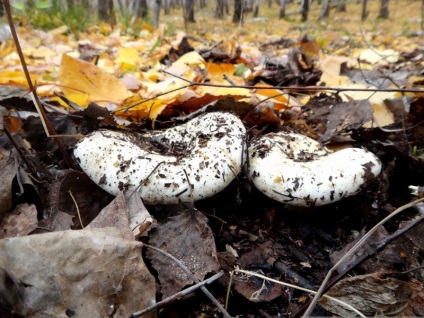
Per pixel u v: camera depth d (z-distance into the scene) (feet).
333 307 0.47
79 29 2.54
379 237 0.53
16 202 0.57
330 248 0.60
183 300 0.47
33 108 0.75
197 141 0.62
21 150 0.64
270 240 0.61
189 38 2.66
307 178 0.57
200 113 0.82
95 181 0.57
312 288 0.51
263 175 0.60
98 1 3.38
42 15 2.39
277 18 6.04
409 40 3.04
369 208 0.64
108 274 0.41
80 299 0.39
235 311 0.49
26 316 0.36
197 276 0.48
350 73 1.34
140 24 3.29
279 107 1.00
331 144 0.81
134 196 0.54
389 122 0.89
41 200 0.58
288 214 0.66
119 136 0.63
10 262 0.37
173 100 0.88
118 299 0.41
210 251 0.50
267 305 0.50
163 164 0.56
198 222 0.53
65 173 0.59
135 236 0.49
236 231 0.62
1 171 0.56
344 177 0.56
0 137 0.66
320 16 5.85
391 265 0.51
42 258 0.38
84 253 0.41
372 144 0.76
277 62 1.61
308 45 1.78
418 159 0.68
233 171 0.57
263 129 0.80
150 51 1.94
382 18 5.54
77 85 0.94
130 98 0.86
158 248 0.50
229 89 1.06
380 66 1.69
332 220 0.65
